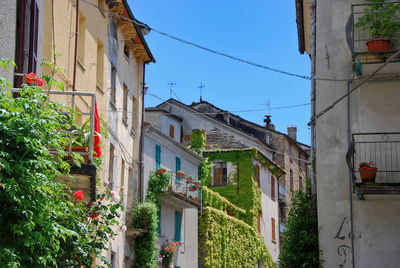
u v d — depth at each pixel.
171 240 31.09
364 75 15.56
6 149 8.35
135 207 26.50
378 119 15.34
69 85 17.34
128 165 26.56
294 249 15.77
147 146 29.17
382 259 14.73
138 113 28.00
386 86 15.46
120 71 25.17
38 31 12.64
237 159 44.34
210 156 44.78
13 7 10.48
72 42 17.64
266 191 47.28
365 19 15.61
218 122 50.19
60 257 11.32
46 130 8.89
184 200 31.16
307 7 19.91
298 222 15.96
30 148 8.46
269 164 47.59
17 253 8.33
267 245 46.25
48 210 8.98
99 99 21.45
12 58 10.42
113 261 23.28
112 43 23.78
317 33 16.16
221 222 37.38
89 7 20.14
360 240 14.93
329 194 15.30
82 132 11.41
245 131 50.12
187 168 34.81
